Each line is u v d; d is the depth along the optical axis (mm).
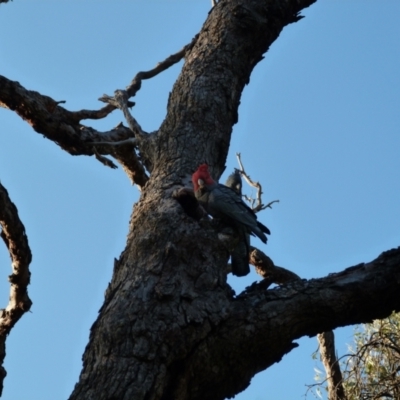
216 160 6504
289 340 4992
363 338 6348
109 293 5125
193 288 4992
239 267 5969
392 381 5680
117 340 4734
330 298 4977
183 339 4758
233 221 5891
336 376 6414
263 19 7305
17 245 6523
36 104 7340
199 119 6594
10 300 6844
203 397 4867
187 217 5410
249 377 4965
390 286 4965
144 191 6012
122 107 7391
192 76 6926
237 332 4855
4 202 6340
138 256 5215
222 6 7492
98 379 4590
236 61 7121
